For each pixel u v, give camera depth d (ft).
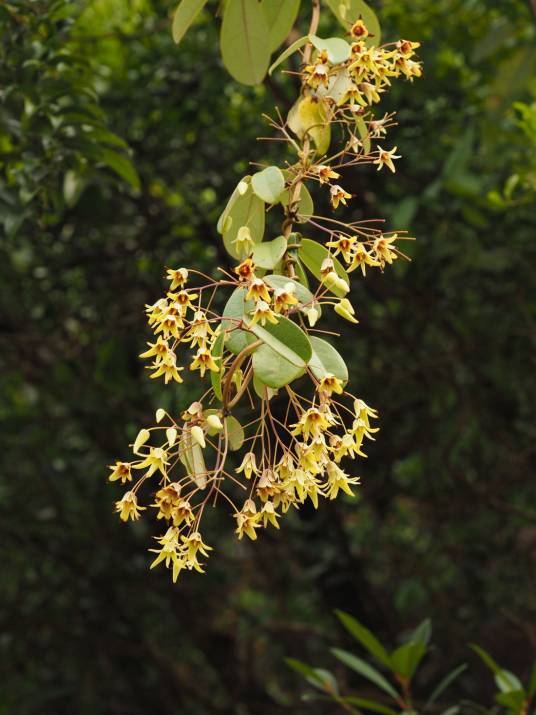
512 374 14.71
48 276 14.99
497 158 11.23
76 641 17.25
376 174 13.71
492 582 16.60
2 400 16.74
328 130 5.53
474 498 15.55
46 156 8.64
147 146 14.12
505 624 17.22
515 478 15.64
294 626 17.20
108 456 16.07
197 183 14.48
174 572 4.50
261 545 17.44
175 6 12.21
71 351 15.19
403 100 13.52
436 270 14.11
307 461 4.47
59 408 16.28
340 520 16.26
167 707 18.12
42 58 8.75
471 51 13.52
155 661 17.69
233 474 14.21
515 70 10.93
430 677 16.42
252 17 6.48
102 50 14.20
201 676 20.20
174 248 14.56
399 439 15.75
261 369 4.35
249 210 5.18
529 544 17.57
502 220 12.86
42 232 11.73
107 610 17.22
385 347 15.11
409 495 16.22
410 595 16.60
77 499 16.65
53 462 16.46
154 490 15.84
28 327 15.78
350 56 5.38
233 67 6.72
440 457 16.16
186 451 4.66
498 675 7.87
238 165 14.19
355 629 7.72
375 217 13.76
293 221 5.13
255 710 17.93
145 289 14.93
